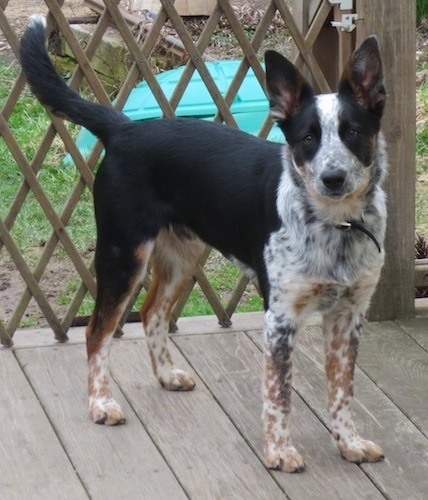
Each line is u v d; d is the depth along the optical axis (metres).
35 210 3.59
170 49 4.36
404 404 2.59
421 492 2.32
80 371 2.71
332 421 2.42
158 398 2.62
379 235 2.36
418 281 2.94
